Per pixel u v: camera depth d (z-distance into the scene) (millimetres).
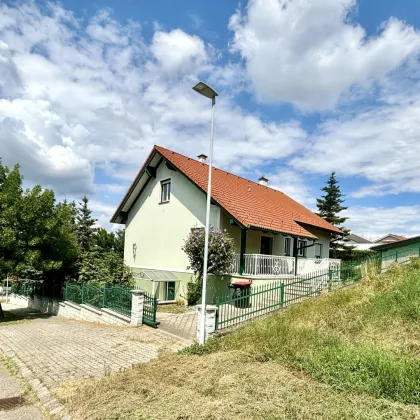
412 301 8242
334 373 5406
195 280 15930
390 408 4316
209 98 9109
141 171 19906
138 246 20953
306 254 22562
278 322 8398
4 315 17625
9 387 6309
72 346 9055
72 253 17562
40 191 16531
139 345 8773
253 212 16938
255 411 4344
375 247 18359
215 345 7766
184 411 4496
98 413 4676
